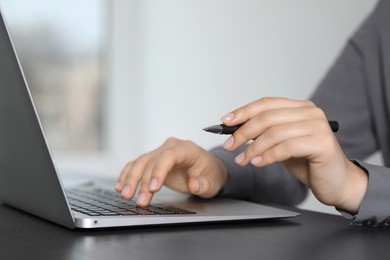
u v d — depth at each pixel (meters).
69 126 2.82
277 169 1.18
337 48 2.62
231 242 0.64
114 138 2.83
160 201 0.90
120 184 0.91
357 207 0.80
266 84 2.65
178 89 2.69
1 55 0.63
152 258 0.55
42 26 2.76
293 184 1.20
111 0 2.82
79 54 2.81
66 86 2.81
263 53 2.64
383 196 0.78
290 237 0.68
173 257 0.56
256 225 0.76
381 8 1.38
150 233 0.68
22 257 0.55
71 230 0.69
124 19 2.80
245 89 2.65
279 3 2.63
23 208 0.81
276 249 0.60
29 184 0.73
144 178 0.85
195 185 0.92
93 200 0.87
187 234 0.68
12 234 0.66
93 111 2.84
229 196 1.05
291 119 0.76
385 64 1.32
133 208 0.78
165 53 2.72
